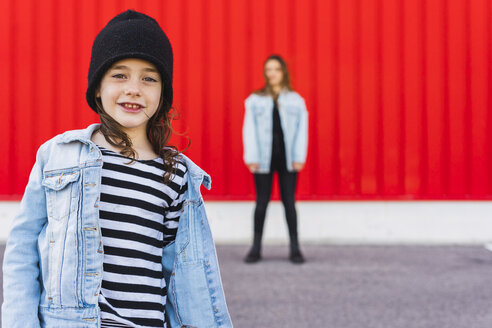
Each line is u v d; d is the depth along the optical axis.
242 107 5.16
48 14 5.13
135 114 1.31
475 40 5.10
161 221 1.34
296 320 2.91
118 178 1.29
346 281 3.75
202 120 5.15
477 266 4.22
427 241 5.16
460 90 5.11
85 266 1.21
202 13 5.14
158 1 5.12
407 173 5.13
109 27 1.29
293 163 4.25
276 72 4.19
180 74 5.15
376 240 5.17
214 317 1.43
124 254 1.24
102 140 1.33
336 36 5.12
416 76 5.12
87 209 1.23
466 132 5.12
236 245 5.11
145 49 1.27
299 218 5.17
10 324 1.16
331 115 5.13
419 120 5.12
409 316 2.98
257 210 4.30
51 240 1.23
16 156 5.15
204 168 5.16
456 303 3.22
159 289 1.30
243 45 5.14
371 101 5.13
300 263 4.30
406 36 5.11
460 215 5.15
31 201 1.27
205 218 1.46
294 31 5.13
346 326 2.81
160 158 1.38
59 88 5.14
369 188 5.14
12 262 1.22
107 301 1.21
